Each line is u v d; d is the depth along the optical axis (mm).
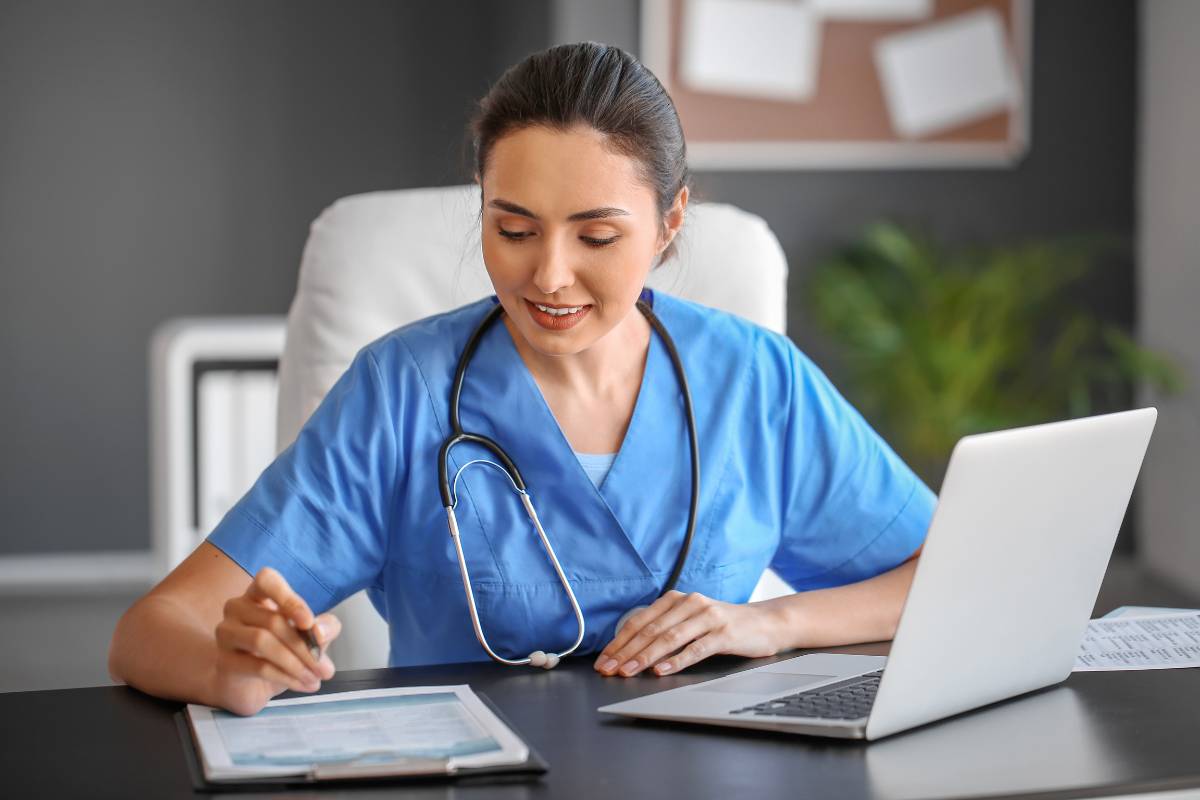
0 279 4051
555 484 1367
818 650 1300
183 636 1135
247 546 1291
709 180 4051
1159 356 3998
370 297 1668
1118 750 978
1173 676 1182
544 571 1353
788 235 4098
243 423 3061
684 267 1688
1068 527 1083
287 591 1028
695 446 1397
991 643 1059
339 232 1689
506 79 1243
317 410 1384
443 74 4125
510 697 1130
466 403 1376
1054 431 1032
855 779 913
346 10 4098
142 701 1123
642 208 1217
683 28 3955
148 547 4160
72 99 4043
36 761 976
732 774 927
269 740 987
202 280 4121
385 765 920
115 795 907
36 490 4109
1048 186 4125
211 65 4078
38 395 4094
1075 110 4113
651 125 1219
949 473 962
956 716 1065
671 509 1391
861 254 4043
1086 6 4090
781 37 3998
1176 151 3896
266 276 4141
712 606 1246
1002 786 897
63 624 3637
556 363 1381
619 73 1217
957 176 4113
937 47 4035
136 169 4078
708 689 1117
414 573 1380
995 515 1006
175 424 2686
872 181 4102
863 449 1488
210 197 4109
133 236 4090
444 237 1688
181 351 2688
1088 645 1283
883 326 3844
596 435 1395
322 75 4109
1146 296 4094
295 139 4117
